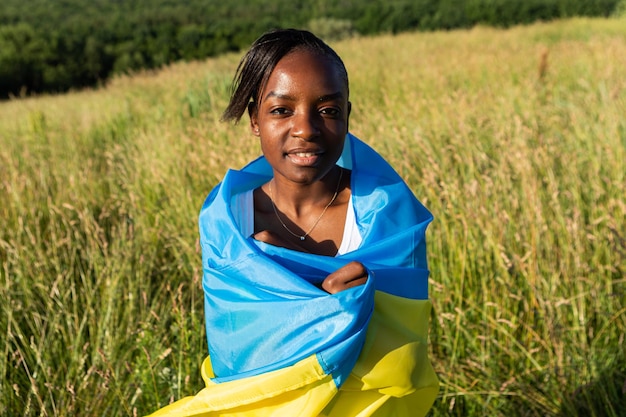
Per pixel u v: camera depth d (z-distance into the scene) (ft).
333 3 223.71
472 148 17.40
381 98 30.96
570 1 128.77
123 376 10.29
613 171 15.94
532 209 13.06
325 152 5.22
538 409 10.00
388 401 5.55
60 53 126.72
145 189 18.16
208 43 140.97
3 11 293.84
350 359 5.17
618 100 21.80
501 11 134.62
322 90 5.08
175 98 36.58
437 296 11.88
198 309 12.01
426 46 58.85
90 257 13.26
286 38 5.25
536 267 11.67
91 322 11.32
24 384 10.63
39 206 16.92
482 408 10.25
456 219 13.03
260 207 6.16
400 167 15.57
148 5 331.98
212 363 5.81
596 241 12.78
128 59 131.64
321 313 5.00
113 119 33.68
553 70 33.50
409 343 5.47
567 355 10.61
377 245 5.62
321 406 5.16
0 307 12.16
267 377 5.14
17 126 34.09
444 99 24.72
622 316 11.61
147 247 14.61
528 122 21.17
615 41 43.45
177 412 5.49
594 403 9.99
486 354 10.81
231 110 5.56
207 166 17.28
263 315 5.21
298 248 5.98
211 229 5.84
